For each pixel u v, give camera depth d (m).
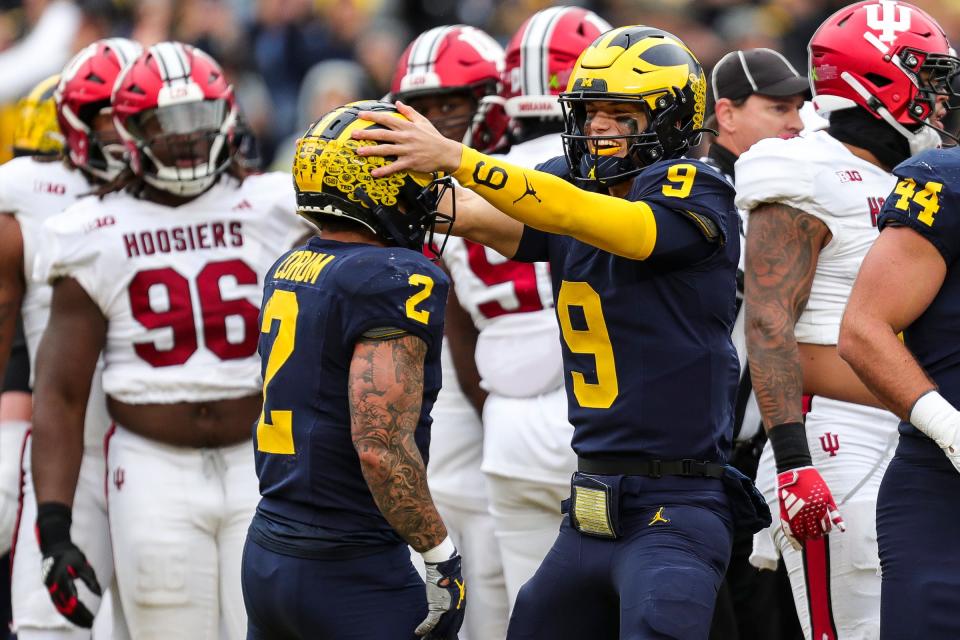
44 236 17.92
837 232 16.14
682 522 13.55
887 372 13.23
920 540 13.52
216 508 17.83
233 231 18.00
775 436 15.48
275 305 13.84
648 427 13.70
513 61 19.39
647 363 13.70
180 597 17.67
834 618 16.16
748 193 16.27
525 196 12.95
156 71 17.47
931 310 13.57
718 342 13.84
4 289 19.25
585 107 14.08
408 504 13.01
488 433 18.61
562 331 14.28
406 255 13.41
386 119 13.23
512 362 18.31
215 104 17.62
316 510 13.44
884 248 13.48
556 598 14.09
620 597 13.46
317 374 13.38
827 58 16.42
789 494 15.29
